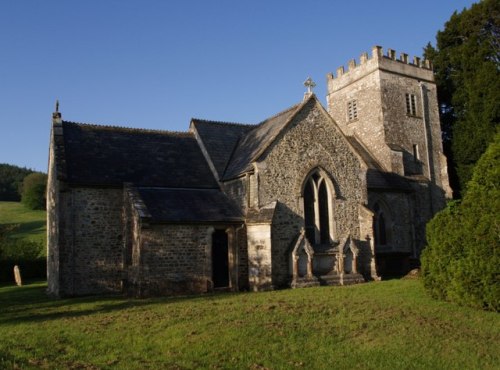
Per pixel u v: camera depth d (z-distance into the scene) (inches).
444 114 1916.8
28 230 2800.2
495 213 626.8
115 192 999.6
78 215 959.0
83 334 511.8
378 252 1348.4
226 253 979.3
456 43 1910.7
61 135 1052.5
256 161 980.6
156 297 847.1
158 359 432.1
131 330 525.3
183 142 1220.5
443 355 462.3
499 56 1764.3
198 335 503.8
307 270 970.1
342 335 517.0
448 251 690.2
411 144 1643.7
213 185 1095.0
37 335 508.7
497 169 646.5
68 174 971.9
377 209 1439.5
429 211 1589.6
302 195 1019.9
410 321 574.2
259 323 549.3
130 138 1155.9
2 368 390.3
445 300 700.7
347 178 1094.4
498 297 616.7
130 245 942.4
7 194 4564.5
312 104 1077.1
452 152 1807.3
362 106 1665.8
